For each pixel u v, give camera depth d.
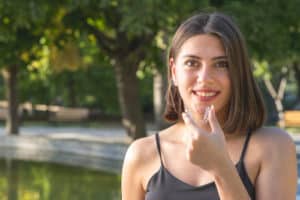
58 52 20.83
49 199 12.04
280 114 28.44
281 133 2.39
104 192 12.96
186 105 2.33
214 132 2.03
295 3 17.41
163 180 2.40
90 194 12.70
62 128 30.62
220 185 2.03
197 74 2.27
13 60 19.91
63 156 20.08
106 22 18.55
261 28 16.67
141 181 2.51
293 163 2.37
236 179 2.02
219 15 2.31
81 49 21.98
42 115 37.72
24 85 34.97
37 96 36.75
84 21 18.23
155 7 15.19
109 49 19.19
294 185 2.37
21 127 31.30
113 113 37.47
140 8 15.13
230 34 2.27
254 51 17.25
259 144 2.37
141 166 2.50
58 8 17.12
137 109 19.42
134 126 19.34
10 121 24.50
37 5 15.94
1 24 17.81
